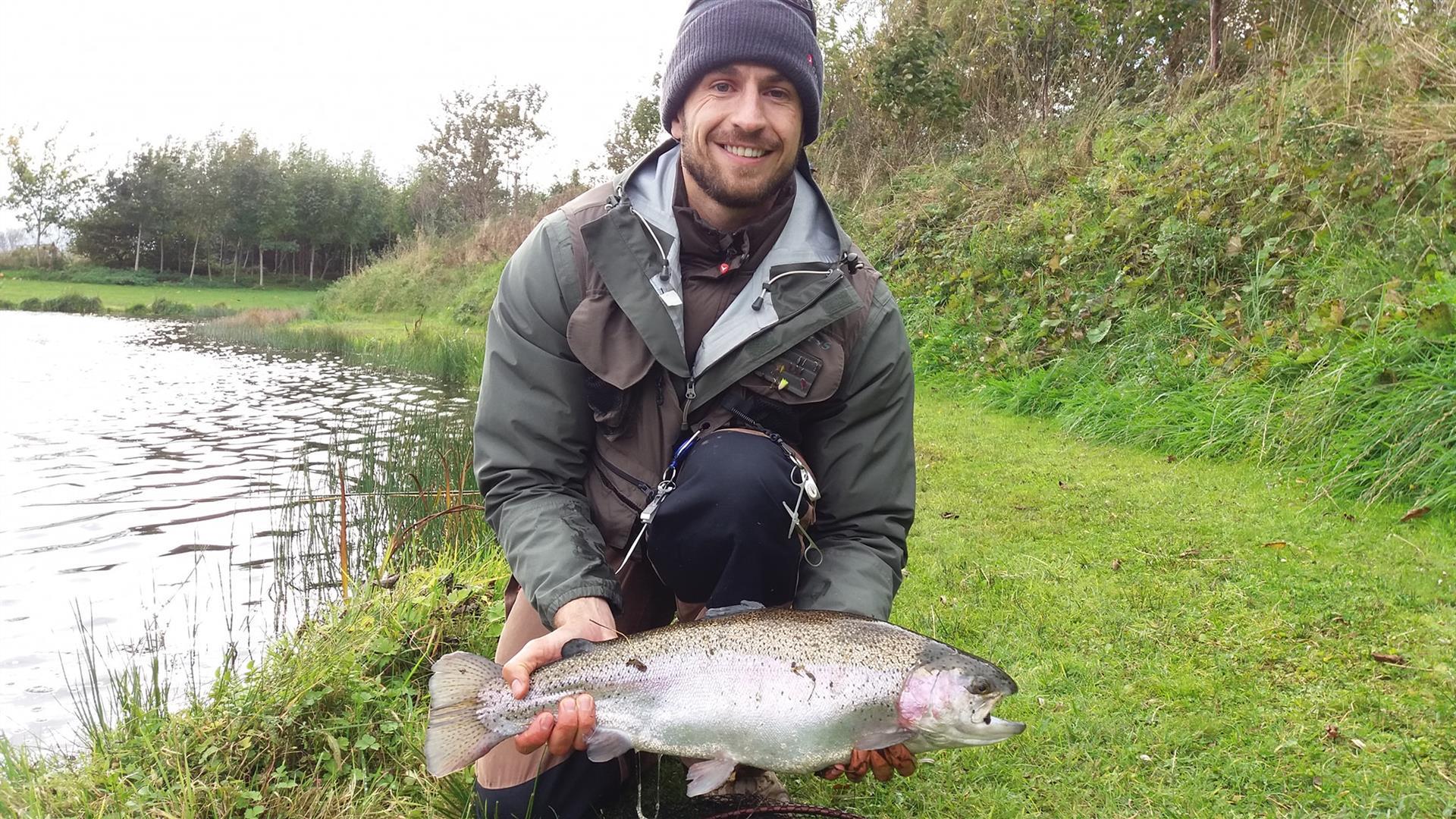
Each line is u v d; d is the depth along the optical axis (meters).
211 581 5.21
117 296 41.19
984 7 14.40
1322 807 2.37
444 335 19.28
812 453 2.53
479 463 2.42
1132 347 7.22
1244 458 5.46
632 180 2.46
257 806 2.45
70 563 5.66
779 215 2.40
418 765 2.72
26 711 3.62
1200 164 8.19
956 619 3.57
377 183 56.19
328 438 9.78
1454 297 4.92
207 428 10.41
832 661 2.02
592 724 2.06
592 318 2.31
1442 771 2.45
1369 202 6.75
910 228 11.61
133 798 2.47
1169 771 2.56
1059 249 8.82
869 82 14.95
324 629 3.27
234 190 52.19
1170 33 11.90
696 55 2.34
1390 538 4.02
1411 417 4.63
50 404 12.16
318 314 28.28
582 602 2.19
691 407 2.37
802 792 2.60
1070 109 12.44
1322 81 8.26
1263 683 2.95
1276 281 6.65
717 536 2.28
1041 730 2.78
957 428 7.02
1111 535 4.39
